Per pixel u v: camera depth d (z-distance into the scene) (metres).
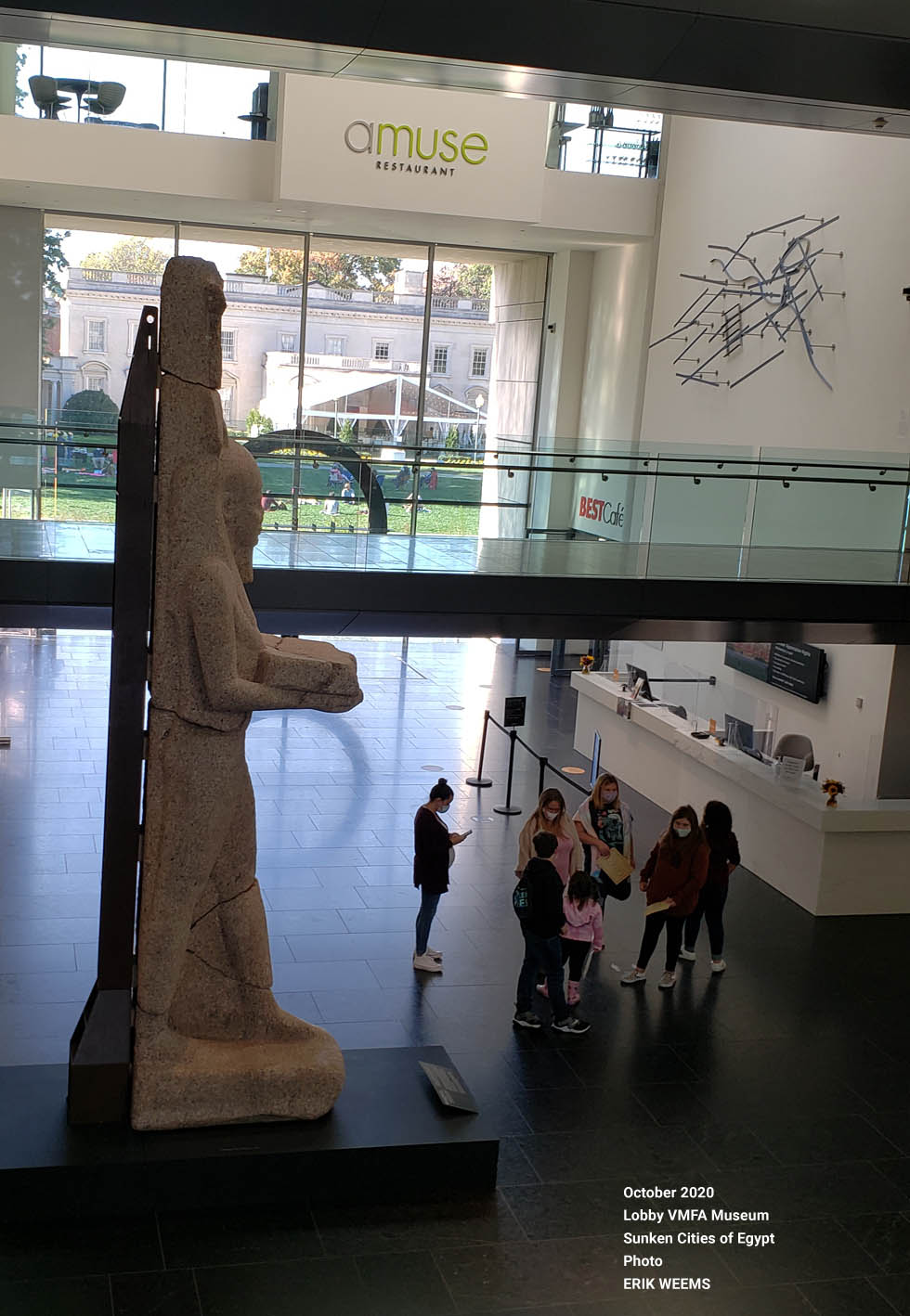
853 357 12.61
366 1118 6.32
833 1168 6.78
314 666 5.99
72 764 12.59
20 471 10.72
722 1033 8.27
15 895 9.38
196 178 14.76
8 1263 5.46
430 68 8.45
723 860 9.07
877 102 8.77
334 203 14.60
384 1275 5.60
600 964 9.23
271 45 8.10
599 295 18.62
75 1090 5.95
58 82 14.52
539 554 11.44
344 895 9.92
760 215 14.41
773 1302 5.64
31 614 9.57
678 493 11.43
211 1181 5.90
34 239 16.69
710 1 7.71
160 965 5.93
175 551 5.71
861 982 9.23
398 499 11.48
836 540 11.40
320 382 18.33
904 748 11.93
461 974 8.76
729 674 14.80
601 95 8.95
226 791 5.93
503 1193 6.31
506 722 12.40
